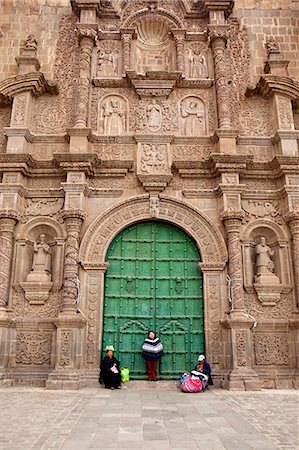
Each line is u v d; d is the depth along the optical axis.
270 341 11.88
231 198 12.57
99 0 14.78
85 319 11.55
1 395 9.43
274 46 14.64
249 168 13.23
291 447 5.09
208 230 12.66
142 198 12.89
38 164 13.06
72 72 14.52
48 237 12.81
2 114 14.16
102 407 7.91
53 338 11.73
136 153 13.34
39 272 12.20
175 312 12.26
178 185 13.15
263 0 15.72
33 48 14.47
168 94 14.12
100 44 14.85
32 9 15.46
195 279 12.52
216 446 5.15
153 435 5.70
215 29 14.64
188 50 14.93
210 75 14.59
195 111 14.11
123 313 12.20
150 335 11.62
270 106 14.23
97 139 13.47
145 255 12.74
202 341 11.99
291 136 13.38
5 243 12.09
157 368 11.75
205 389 10.68
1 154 12.66
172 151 13.52
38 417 6.89
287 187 12.69
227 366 11.41
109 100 14.21
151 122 13.86
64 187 12.47
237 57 14.88
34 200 12.91
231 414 7.30
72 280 11.73
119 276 12.48
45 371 11.42
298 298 11.96
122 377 11.25
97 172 13.08
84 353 11.54
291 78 13.91
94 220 12.55
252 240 12.77
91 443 5.27
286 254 12.50
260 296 12.09
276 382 11.38
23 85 13.68
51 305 11.98
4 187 12.53
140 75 13.98
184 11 15.30
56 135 13.57
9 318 11.46
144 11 15.09
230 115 14.07
